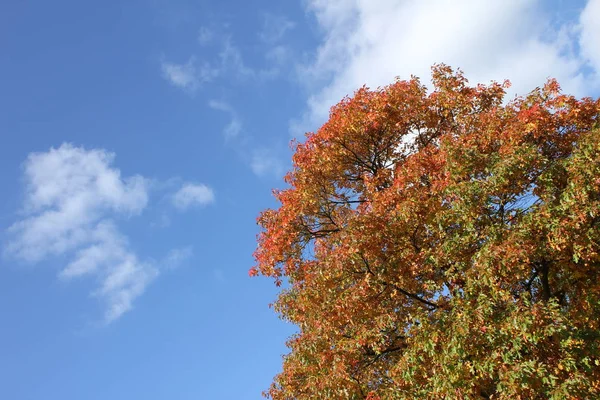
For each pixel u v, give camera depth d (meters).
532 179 14.75
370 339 15.32
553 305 12.76
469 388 12.91
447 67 19.22
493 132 15.64
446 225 14.77
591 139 13.84
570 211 13.22
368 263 15.59
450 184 14.52
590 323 13.62
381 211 15.69
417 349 13.84
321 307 16.20
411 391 14.19
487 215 14.53
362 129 18.34
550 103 15.81
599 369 13.12
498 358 12.94
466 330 12.76
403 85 19.17
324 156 18.55
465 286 14.09
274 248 18.25
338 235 15.71
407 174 15.91
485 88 19.03
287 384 18.44
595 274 14.33
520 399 12.23
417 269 15.55
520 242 13.11
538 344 12.84
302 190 18.64
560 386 11.88
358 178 19.80
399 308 16.09
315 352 16.11
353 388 15.47
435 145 17.77
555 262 14.83
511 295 13.61
